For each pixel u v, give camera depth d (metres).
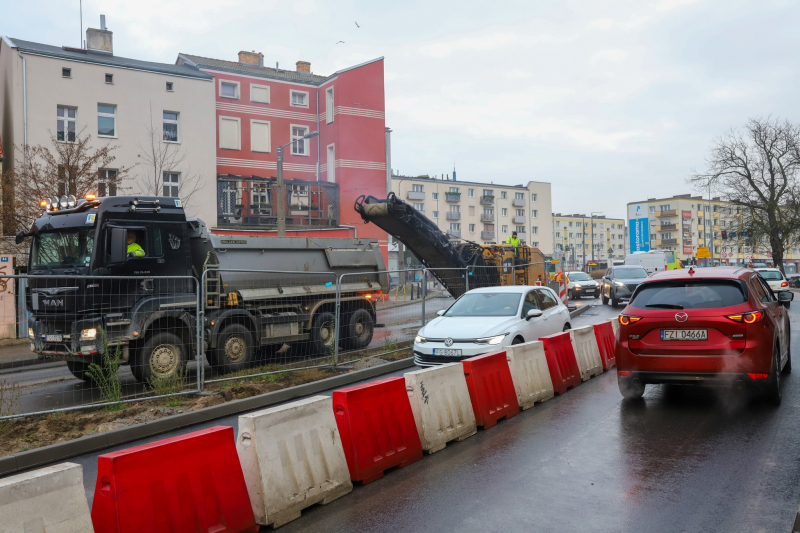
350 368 11.05
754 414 6.99
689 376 7.14
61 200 10.35
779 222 48.22
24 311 7.98
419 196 86.81
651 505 4.43
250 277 11.84
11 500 3.06
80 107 28.89
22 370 7.85
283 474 4.45
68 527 3.26
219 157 35.62
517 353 7.87
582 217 125.38
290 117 38.34
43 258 10.30
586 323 19.05
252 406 8.52
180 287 10.71
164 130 31.58
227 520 4.00
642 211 93.06
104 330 9.31
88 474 5.82
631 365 7.50
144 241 10.40
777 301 8.69
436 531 4.12
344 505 4.69
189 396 8.91
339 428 5.22
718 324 7.04
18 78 27.39
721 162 50.09
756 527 4.00
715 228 121.06
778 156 48.28
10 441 6.74
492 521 4.24
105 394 8.42
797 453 5.52
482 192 92.81
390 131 45.34
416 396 5.98
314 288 13.02
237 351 11.34
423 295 14.32
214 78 33.25
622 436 6.31
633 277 26.69
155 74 31.12
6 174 20.91
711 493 4.62
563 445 6.07
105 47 32.41
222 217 33.31
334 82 38.47
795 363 10.38
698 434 6.27
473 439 6.46
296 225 35.56
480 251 21.81
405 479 5.24
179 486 3.80
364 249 14.42
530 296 10.94
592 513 4.32
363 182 38.84
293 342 12.63
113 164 29.80
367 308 14.23
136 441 7.08
